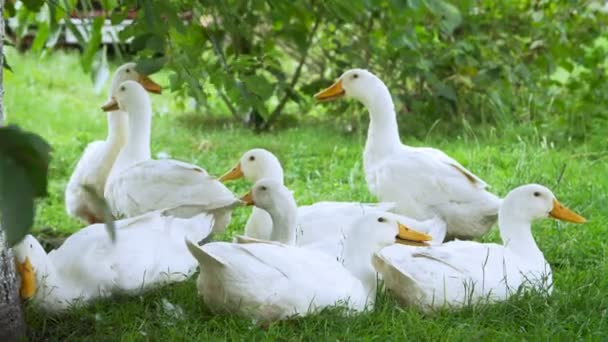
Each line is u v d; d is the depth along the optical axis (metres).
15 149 3.54
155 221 9.93
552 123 18.20
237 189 15.28
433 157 11.67
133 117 12.74
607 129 17.50
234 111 20.06
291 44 19.28
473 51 18.61
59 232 13.20
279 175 11.98
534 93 18.89
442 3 14.74
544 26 19.00
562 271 10.59
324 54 19.83
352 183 14.79
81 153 17.81
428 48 18.53
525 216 9.94
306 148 17.66
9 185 3.50
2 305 7.73
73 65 26.16
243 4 13.89
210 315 8.91
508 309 9.02
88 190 4.20
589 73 19.16
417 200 11.45
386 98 12.23
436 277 8.89
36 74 24.95
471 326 8.47
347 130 19.72
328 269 8.80
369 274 9.26
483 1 19.14
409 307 9.01
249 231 11.34
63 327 8.75
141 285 9.37
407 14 14.58
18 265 8.34
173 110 22.31
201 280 8.66
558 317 8.92
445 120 19.11
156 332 8.40
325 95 12.52
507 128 17.81
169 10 11.05
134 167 11.69
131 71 13.67
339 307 8.63
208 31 12.80
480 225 11.39
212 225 10.59
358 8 13.20
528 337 8.40
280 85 18.62
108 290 9.24
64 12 12.51
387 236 9.40
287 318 8.55
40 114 21.17
